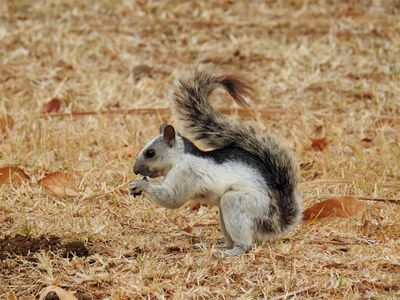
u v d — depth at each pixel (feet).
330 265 30.30
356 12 63.82
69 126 46.16
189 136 32.63
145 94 52.34
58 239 32.94
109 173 40.27
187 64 57.21
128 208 36.58
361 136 45.83
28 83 53.78
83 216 35.19
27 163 41.11
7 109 49.67
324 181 38.73
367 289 28.45
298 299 28.04
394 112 49.29
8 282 29.76
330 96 51.80
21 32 60.64
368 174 39.86
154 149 31.63
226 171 31.07
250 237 31.01
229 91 32.81
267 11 65.10
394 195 37.83
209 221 35.70
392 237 33.30
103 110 49.16
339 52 57.93
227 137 32.01
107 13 64.44
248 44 59.67
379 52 57.16
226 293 28.53
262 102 51.37
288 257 31.09
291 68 55.16
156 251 32.01
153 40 60.75
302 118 47.75
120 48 59.21
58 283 29.43
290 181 31.48
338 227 34.27
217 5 66.33
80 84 53.52
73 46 58.85
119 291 28.53
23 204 36.65
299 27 62.23
